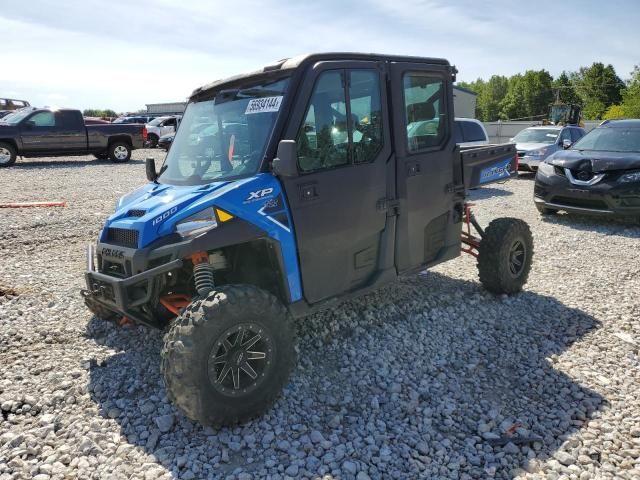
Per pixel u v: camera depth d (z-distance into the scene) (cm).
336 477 279
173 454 297
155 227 336
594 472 285
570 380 382
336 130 386
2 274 618
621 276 626
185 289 389
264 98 373
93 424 322
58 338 446
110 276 352
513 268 548
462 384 379
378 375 389
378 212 417
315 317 490
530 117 10638
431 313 503
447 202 488
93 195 1197
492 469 286
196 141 412
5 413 338
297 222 363
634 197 850
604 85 10250
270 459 293
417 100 449
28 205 1030
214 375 300
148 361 405
